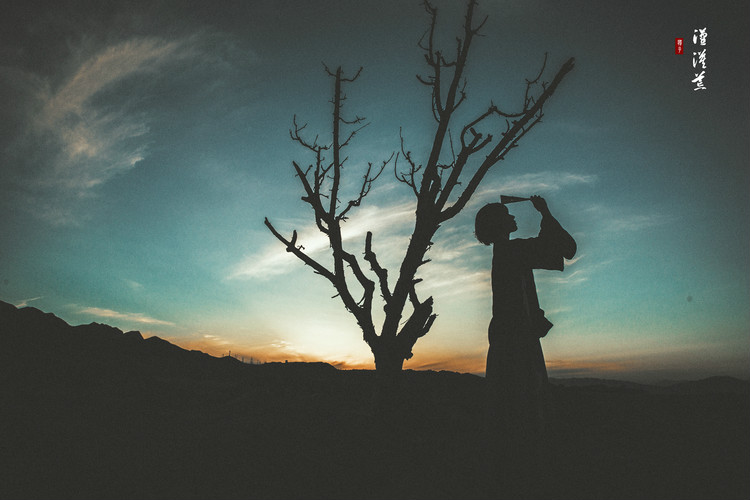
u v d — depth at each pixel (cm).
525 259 336
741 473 375
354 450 451
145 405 641
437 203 578
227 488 360
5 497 331
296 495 350
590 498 321
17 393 634
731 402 672
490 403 331
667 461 412
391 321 577
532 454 312
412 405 639
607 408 642
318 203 619
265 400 679
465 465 402
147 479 372
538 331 336
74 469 391
